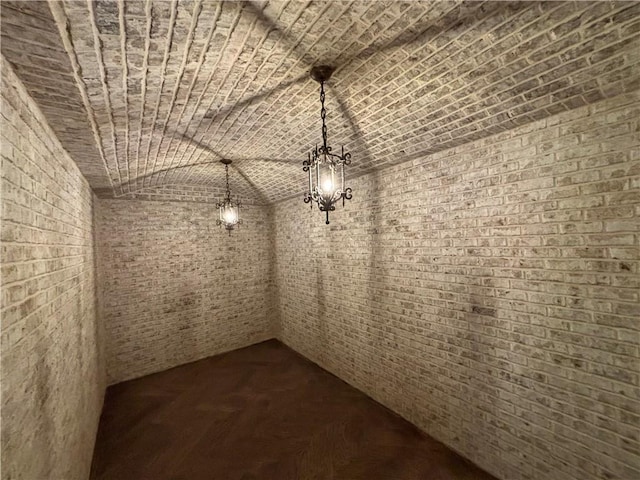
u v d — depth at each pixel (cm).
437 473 248
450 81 187
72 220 240
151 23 124
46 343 158
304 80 185
